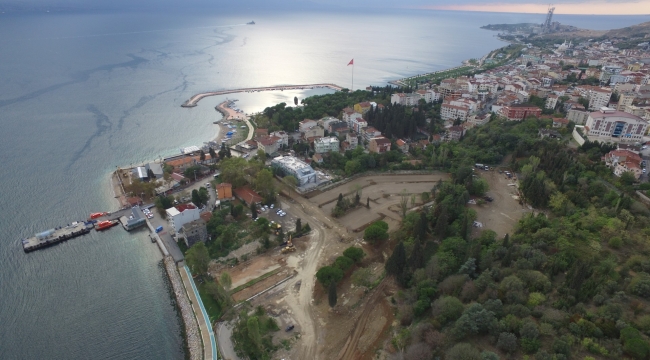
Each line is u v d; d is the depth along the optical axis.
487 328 116.31
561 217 181.75
